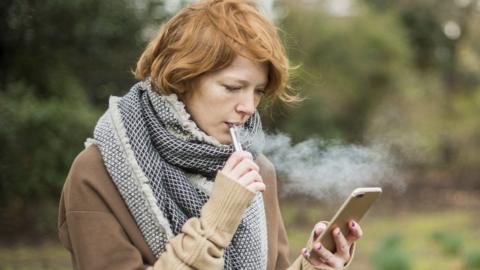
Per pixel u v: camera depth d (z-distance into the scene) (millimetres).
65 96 13031
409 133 23125
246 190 1814
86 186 1922
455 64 28484
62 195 2027
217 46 1860
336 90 20453
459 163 24641
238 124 1928
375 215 18938
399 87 22641
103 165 1948
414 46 27656
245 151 1885
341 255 2014
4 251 11195
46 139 11773
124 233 1921
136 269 1858
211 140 1935
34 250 11367
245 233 2023
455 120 26000
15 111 11625
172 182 1933
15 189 11805
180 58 1892
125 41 13258
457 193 22781
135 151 1921
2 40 12531
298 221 16422
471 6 28359
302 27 20172
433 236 13547
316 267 2016
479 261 10594
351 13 21734
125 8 12922
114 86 14070
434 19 27562
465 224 17438
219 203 1818
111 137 1939
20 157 11734
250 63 1879
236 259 2000
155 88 1997
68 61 13164
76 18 12508
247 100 1903
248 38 1867
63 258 10828
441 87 28078
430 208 20297
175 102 1937
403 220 18203
